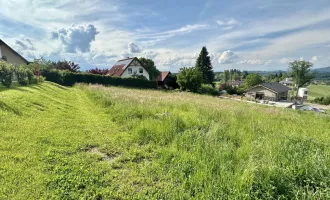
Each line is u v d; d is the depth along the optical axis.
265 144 4.50
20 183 2.84
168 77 40.31
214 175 3.25
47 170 3.29
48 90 13.27
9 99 7.43
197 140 4.74
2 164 3.25
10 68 11.74
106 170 3.51
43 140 4.55
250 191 2.85
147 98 11.89
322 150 4.39
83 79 27.00
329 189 2.71
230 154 4.01
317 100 48.91
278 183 2.94
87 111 8.55
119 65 40.88
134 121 6.50
